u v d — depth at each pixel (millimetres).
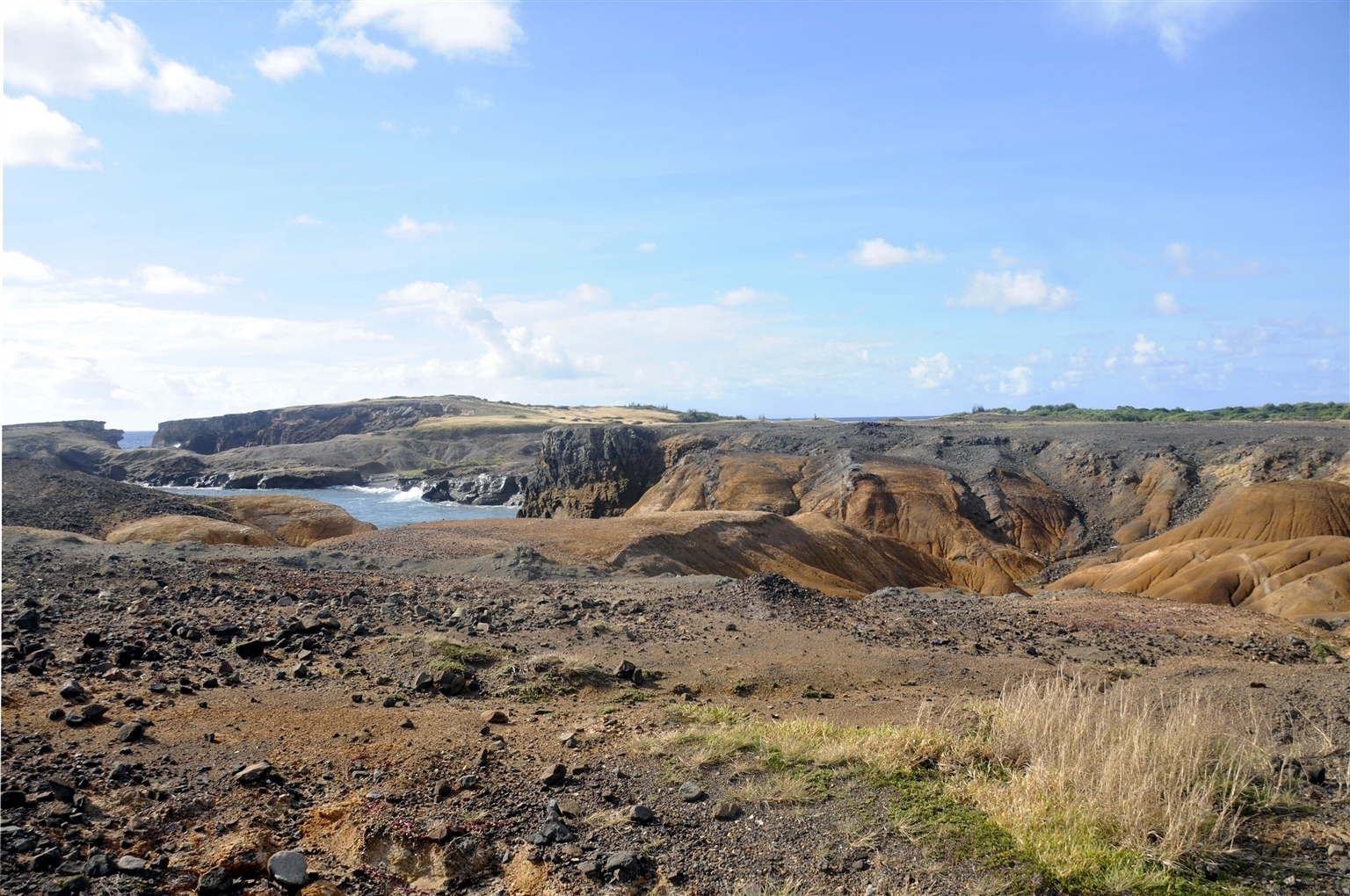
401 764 6570
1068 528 72062
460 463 144500
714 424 120500
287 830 5625
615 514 95000
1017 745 7020
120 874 4945
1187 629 16469
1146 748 6309
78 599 12320
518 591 17203
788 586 18250
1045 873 5086
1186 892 4941
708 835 5652
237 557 22406
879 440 96375
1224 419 128000
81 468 136625
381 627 12062
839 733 7828
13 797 5414
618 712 8672
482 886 5230
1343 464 66500
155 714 7371
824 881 5105
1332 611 35719
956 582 61188
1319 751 7309
